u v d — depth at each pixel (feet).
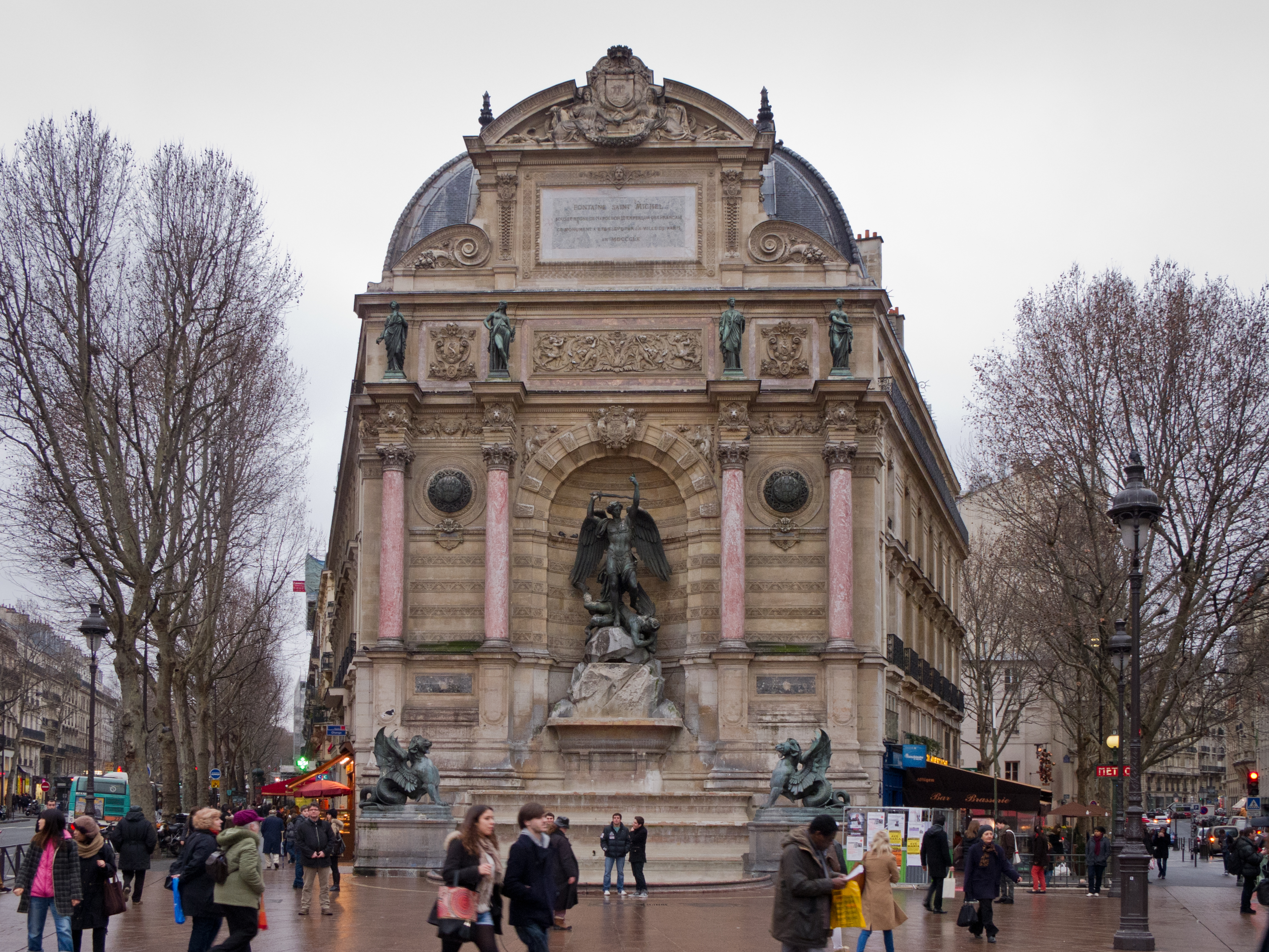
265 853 161.48
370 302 178.19
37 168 151.23
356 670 174.19
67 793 174.70
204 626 197.26
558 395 175.22
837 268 177.78
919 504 222.48
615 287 178.09
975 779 183.52
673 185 179.73
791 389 174.09
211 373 170.30
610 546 175.73
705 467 174.09
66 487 146.61
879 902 77.71
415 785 146.20
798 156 196.03
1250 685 176.55
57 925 73.46
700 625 172.24
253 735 387.34
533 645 173.37
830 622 168.35
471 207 191.01
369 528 176.65
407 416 173.68
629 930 95.09
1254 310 156.56
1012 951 87.40
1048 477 160.15
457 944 56.75
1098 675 155.02
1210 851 271.28
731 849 152.05
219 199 163.02
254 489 195.83
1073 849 209.26
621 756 168.35
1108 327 157.99
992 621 263.70
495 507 171.83
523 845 58.39
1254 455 153.07
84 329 151.23
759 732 167.53
